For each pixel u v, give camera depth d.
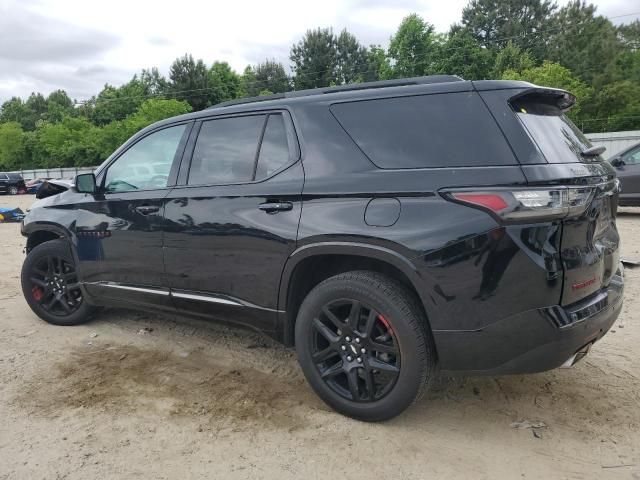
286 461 2.61
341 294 2.82
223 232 3.27
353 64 74.62
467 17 74.50
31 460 2.63
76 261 4.24
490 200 2.40
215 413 3.07
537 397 3.20
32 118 105.69
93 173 4.11
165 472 2.53
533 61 51.84
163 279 3.67
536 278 2.38
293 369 3.68
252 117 3.38
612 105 46.72
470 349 2.52
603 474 2.47
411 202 2.60
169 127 3.82
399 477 2.47
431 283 2.53
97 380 3.53
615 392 3.23
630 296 5.15
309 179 2.97
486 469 2.52
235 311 3.30
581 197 2.45
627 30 61.53
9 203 23.23
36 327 4.61
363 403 2.85
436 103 2.73
